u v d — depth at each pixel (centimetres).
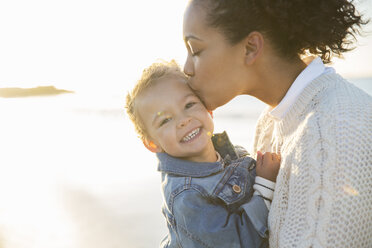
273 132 170
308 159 119
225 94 148
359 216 109
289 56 140
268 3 130
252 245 147
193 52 145
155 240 505
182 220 162
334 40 142
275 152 162
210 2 136
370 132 116
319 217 111
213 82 145
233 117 1407
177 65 204
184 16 143
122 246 489
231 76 142
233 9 132
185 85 185
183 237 161
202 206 161
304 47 142
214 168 174
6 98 4275
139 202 650
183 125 179
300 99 135
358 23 145
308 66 139
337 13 139
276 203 133
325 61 160
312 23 133
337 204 109
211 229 154
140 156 984
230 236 150
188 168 177
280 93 146
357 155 112
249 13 133
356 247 109
